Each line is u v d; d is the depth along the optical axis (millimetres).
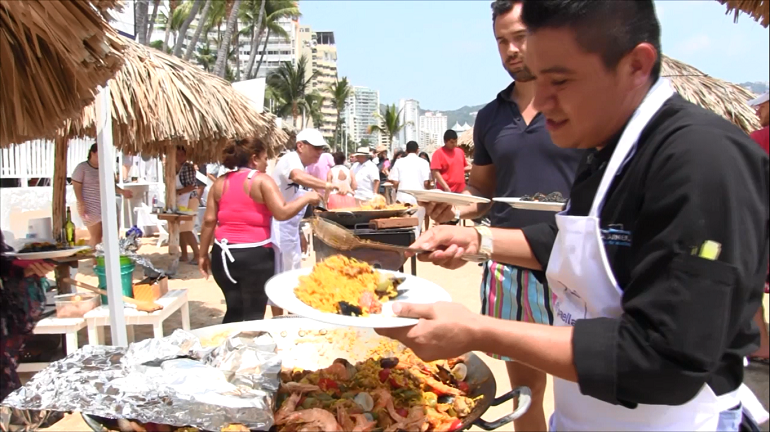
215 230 4449
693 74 9625
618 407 1201
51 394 1405
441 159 9406
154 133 5113
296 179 4895
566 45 1037
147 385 1420
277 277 1654
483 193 2889
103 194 3039
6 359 2748
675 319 944
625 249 1108
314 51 117312
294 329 2086
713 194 950
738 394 1217
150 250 10117
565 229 1227
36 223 4652
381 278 1618
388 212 3795
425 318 1219
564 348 1073
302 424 1431
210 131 5605
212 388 1426
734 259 937
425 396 1649
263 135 7219
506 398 1604
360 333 2070
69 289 4539
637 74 1092
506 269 2547
